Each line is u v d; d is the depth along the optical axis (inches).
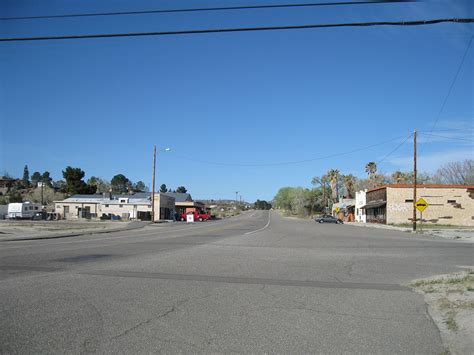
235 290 419.8
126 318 305.9
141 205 3572.8
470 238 1350.9
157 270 534.9
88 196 3890.3
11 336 259.3
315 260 692.7
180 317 313.4
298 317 324.2
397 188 2536.9
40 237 1149.7
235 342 260.4
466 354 250.5
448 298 399.9
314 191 5433.1
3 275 470.9
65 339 256.4
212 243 1000.9
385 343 267.4
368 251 867.4
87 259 631.2
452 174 3535.9
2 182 6565.0
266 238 1218.0
